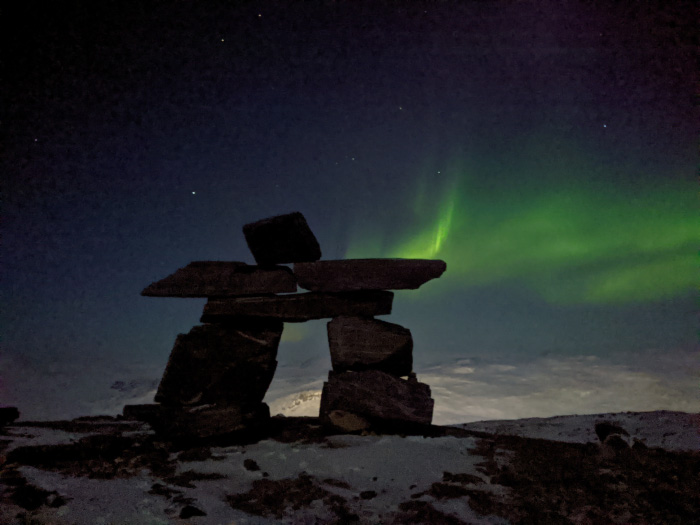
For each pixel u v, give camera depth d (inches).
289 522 116.8
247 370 194.4
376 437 191.3
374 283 203.8
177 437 181.9
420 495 134.2
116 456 166.4
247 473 151.4
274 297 205.0
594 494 136.2
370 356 203.8
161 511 118.7
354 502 130.0
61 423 220.1
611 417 284.2
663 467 159.5
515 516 121.2
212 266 206.2
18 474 135.3
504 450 182.1
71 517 110.6
